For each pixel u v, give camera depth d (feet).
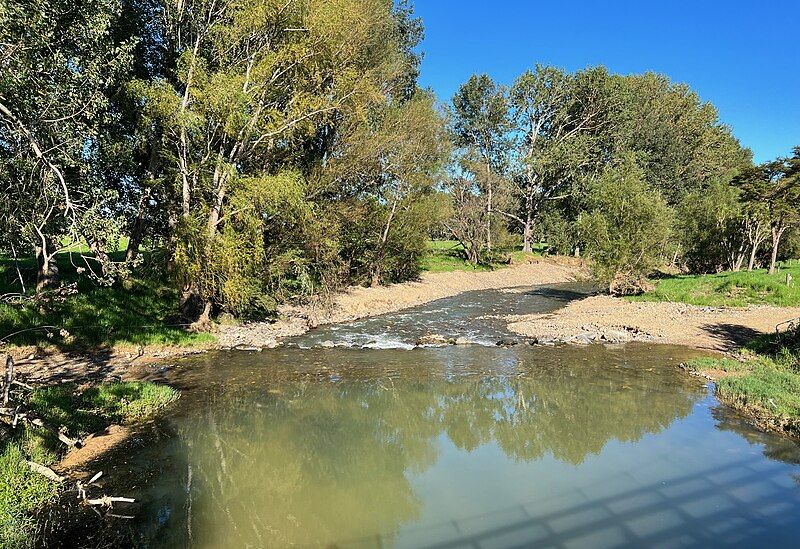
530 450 30.86
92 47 37.88
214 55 58.80
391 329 67.56
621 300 86.22
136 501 23.90
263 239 62.44
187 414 35.45
